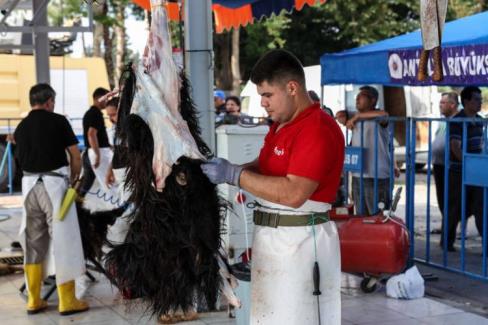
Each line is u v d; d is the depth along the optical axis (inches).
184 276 117.4
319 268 120.3
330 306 123.4
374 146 285.0
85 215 225.1
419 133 655.8
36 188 217.5
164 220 115.9
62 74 583.5
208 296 120.9
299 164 113.8
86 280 249.1
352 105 604.7
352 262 235.8
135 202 117.2
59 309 222.1
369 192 293.3
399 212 443.8
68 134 223.3
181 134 115.1
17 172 565.0
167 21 120.6
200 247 117.3
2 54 557.3
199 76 212.7
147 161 115.3
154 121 115.2
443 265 275.0
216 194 122.4
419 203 482.9
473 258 305.4
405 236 235.0
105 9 839.7
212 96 214.5
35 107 222.1
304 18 1080.2
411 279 234.8
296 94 117.8
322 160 114.1
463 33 245.3
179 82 122.2
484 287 259.9
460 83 221.6
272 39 1005.2
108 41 1006.4
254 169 126.9
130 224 119.5
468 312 220.5
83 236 225.0
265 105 119.0
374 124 287.6
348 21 1023.0
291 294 120.0
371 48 283.0
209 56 213.9
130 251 117.5
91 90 592.4
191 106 127.3
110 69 1005.8
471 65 215.5
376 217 239.6
